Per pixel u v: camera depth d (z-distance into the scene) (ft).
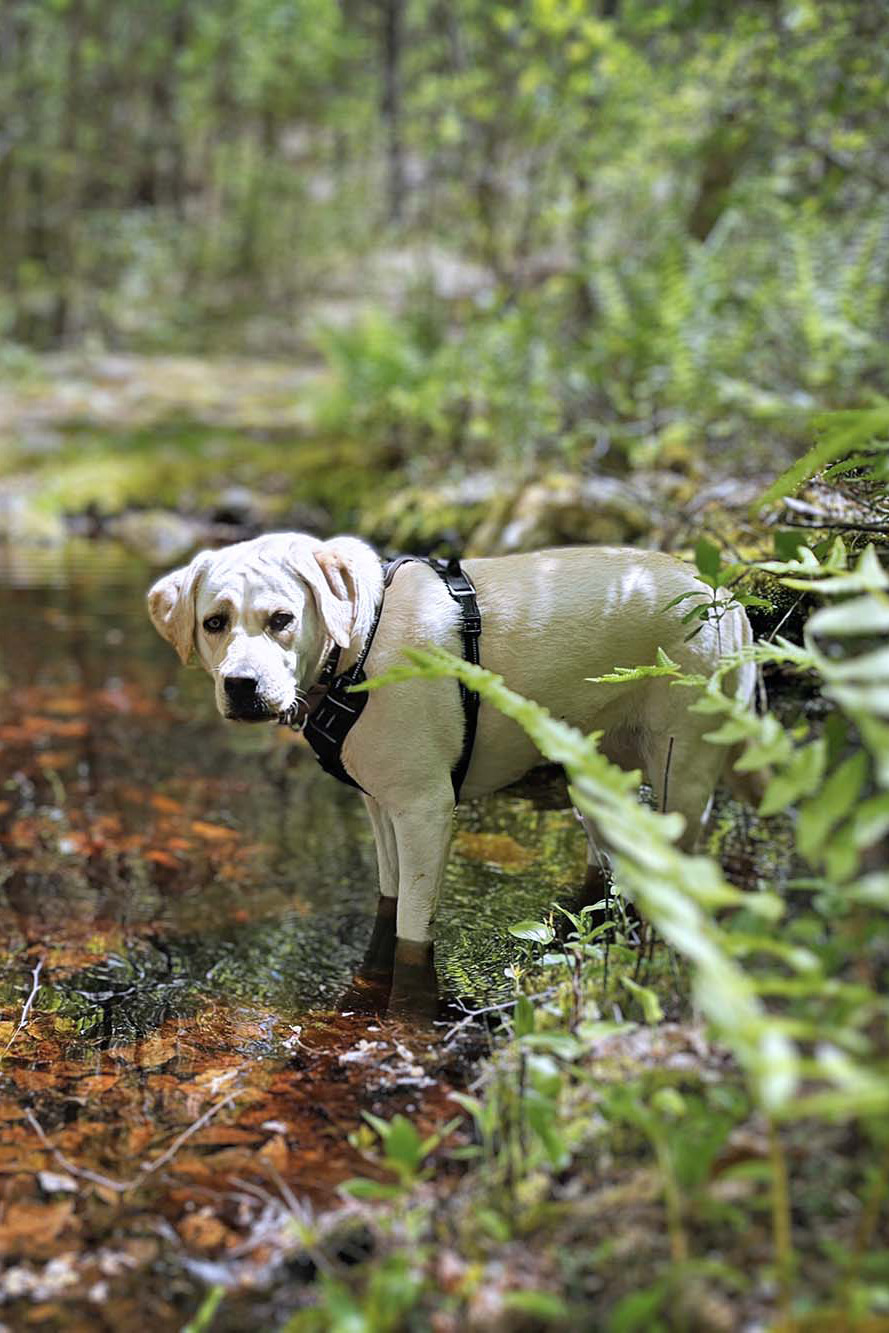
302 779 15.26
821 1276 4.64
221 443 38.88
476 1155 6.08
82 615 24.09
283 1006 9.20
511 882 11.10
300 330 60.80
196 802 14.42
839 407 22.27
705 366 24.26
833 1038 4.15
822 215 26.04
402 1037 8.26
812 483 10.84
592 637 9.19
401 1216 5.74
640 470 23.17
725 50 23.97
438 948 9.86
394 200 58.90
